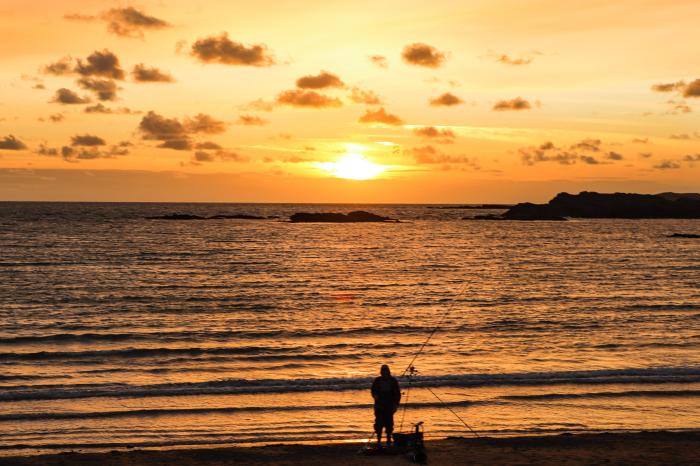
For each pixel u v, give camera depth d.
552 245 120.19
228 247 108.06
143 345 35.06
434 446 18.72
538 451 18.33
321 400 24.41
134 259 85.19
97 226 161.38
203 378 28.23
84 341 36.12
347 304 50.53
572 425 22.03
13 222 174.50
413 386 26.27
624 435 19.94
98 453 18.12
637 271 76.38
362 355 32.84
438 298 54.16
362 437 20.53
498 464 17.19
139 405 23.78
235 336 37.62
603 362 31.31
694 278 69.06
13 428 21.25
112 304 49.56
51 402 24.09
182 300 51.88
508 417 22.78
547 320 43.25
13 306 48.06
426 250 108.00
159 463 17.41
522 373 28.19
